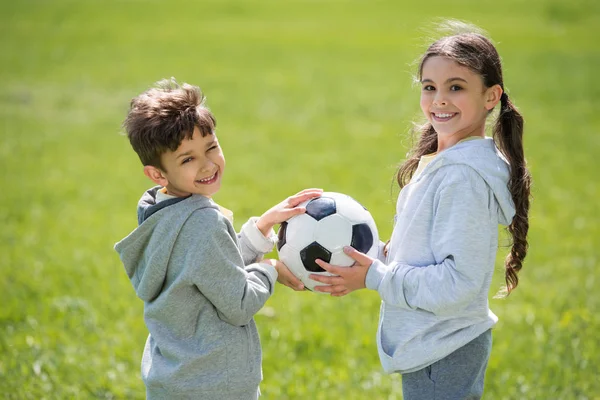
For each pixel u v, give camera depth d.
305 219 4.57
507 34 35.94
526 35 35.62
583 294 8.27
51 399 6.00
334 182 14.26
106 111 21.97
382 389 6.22
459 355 4.14
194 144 4.08
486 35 4.58
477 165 3.97
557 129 18.84
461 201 3.94
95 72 28.14
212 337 4.07
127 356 6.83
